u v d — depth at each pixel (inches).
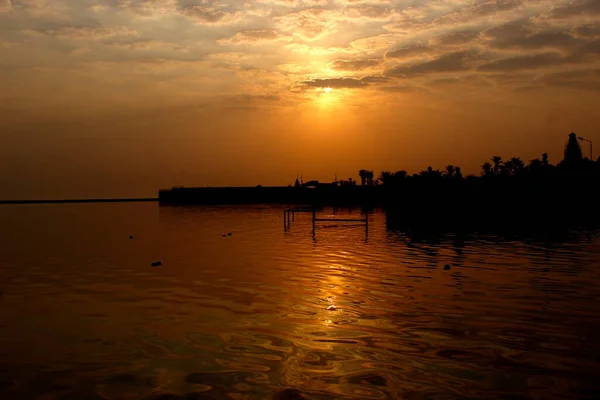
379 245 1247.5
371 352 425.4
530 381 362.9
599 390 348.2
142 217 2950.3
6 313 573.6
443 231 1636.3
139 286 725.3
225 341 459.2
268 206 4586.6
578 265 864.9
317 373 381.7
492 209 2632.9
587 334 466.0
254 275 807.7
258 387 357.7
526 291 653.3
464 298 618.5
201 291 682.8
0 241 1483.8
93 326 514.9
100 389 358.9
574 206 2404.0
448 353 420.8
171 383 366.9
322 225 2015.3
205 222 2331.4
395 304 591.8
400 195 3769.7
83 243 1400.1
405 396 341.1
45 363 411.2
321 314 549.6
